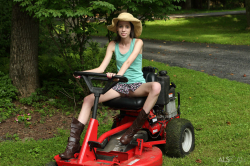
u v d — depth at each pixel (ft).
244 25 75.41
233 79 27.12
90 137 9.42
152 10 18.35
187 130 12.55
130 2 16.90
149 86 10.46
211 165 11.30
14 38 18.49
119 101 11.07
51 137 15.07
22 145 13.44
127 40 11.55
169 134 11.84
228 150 12.64
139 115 10.30
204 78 26.81
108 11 15.71
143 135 11.35
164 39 56.90
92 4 15.56
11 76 18.86
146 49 45.62
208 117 17.33
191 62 35.19
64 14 15.52
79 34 18.28
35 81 19.40
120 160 9.96
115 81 9.92
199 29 72.79
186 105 19.93
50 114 17.52
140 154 9.92
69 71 21.31
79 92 20.18
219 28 73.10
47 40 23.48
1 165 11.59
